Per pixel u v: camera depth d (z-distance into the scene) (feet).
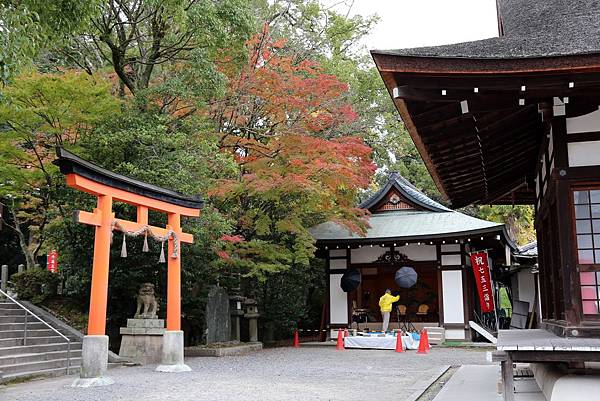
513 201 38.73
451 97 17.85
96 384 33.65
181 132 52.08
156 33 53.16
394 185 78.69
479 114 19.98
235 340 64.18
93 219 34.83
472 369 40.47
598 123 18.97
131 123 50.21
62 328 51.96
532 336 20.92
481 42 20.20
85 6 28.99
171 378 37.58
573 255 18.42
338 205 69.46
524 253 74.69
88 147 50.98
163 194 41.50
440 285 71.26
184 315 60.03
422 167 108.17
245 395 30.01
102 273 35.22
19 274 62.54
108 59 55.67
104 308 35.29
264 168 58.18
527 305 84.48
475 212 104.73
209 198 57.88
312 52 78.43
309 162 58.03
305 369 43.29
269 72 57.21
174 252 43.37
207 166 52.31
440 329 69.31
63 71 52.60
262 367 44.75
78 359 45.42
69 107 47.39
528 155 28.30
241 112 62.34
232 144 62.69
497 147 24.88
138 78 57.67
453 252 71.31
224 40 48.91
